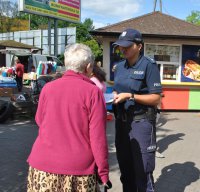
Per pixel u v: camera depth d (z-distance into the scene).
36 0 28.59
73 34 41.62
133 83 3.69
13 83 19.06
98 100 2.79
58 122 2.79
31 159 2.86
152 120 3.77
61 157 2.73
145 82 3.69
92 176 2.79
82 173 2.72
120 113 3.84
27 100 10.96
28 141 8.09
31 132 9.12
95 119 2.75
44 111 2.89
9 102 10.52
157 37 12.41
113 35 12.13
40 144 2.84
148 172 3.78
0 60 32.56
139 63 3.67
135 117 3.73
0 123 10.32
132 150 3.76
